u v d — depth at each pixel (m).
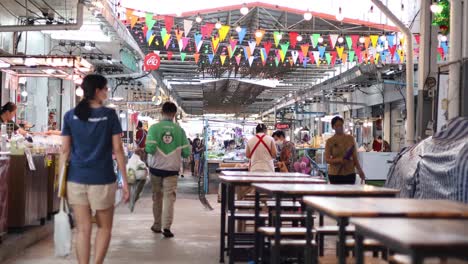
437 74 9.68
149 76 21.08
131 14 12.58
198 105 44.25
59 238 5.62
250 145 9.65
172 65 22.50
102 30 13.90
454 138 7.34
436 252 2.32
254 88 31.00
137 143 16.92
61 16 13.48
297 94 31.81
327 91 28.89
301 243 5.31
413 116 11.37
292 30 16.67
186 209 12.50
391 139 26.80
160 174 8.71
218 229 9.49
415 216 3.26
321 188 4.90
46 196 8.80
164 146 8.71
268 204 7.05
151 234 8.90
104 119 5.28
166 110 8.94
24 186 7.63
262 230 5.73
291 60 20.12
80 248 5.25
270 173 7.61
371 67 20.17
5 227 7.04
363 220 3.02
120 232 9.07
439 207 3.53
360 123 28.06
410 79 11.34
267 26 18.88
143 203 13.59
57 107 18.03
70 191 5.26
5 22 14.34
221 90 32.47
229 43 17.48
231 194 6.49
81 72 11.55
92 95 5.34
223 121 20.12
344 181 8.73
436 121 9.45
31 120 16.36
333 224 9.72
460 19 8.47
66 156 5.33
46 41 16.14
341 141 8.70
